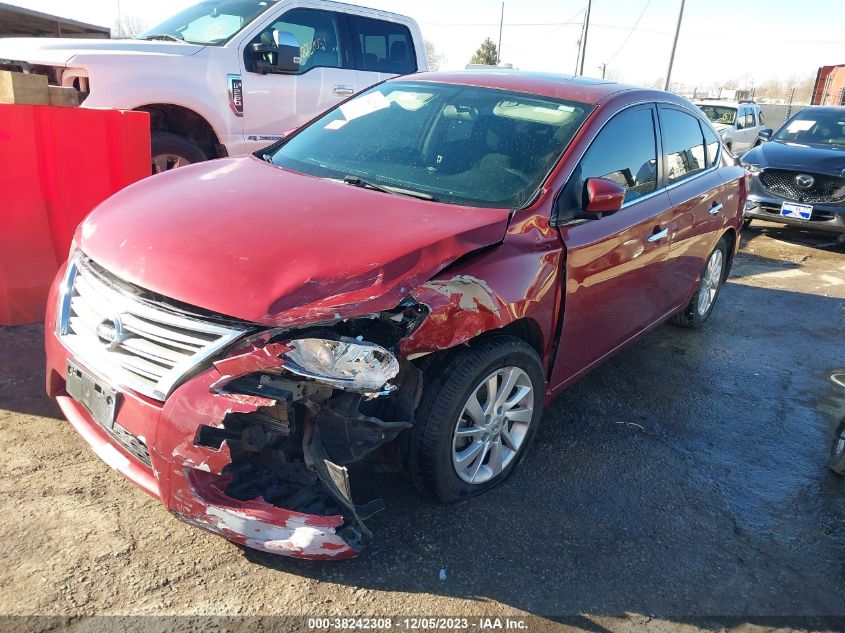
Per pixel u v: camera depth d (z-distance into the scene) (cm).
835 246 934
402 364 253
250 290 234
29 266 427
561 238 314
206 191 304
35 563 246
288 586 250
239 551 263
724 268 572
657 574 278
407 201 304
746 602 269
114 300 252
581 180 334
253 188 307
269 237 258
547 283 302
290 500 243
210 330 230
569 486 329
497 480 316
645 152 397
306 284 237
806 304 673
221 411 223
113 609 231
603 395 431
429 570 264
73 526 265
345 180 330
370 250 254
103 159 450
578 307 333
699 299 537
